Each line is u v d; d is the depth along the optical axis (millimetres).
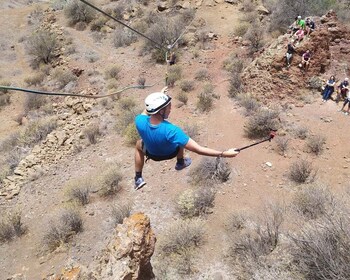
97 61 33688
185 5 36906
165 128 4164
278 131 19703
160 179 17906
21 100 32719
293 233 12750
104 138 22906
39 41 36625
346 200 13477
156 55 30953
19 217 16750
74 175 19922
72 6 41531
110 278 9117
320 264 9594
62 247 15172
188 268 12867
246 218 14461
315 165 17344
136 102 26109
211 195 15898
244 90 24125
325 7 31625
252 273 11547
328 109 21250
